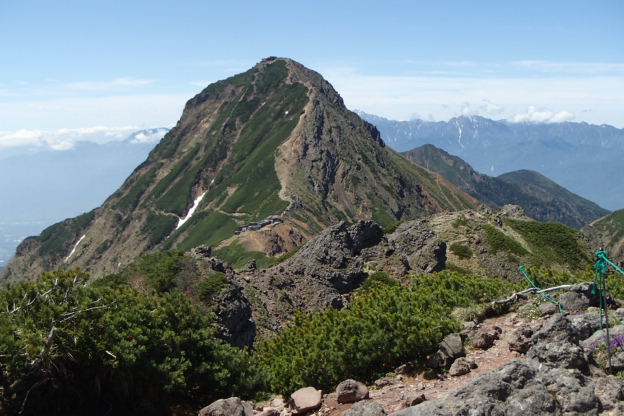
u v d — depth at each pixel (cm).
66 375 1478
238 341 3494
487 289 2083
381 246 5931
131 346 1561
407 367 1606
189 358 1816
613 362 1327
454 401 1087
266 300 4609
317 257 5366
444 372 1537
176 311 1939
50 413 1462
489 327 1778
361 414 1150
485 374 1160
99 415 1533
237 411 1429
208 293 3541
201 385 1803
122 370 1555
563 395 1084
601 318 1488
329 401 1467
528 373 1144
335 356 1653
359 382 1473
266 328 4097
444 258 6222
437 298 2030
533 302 1948
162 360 1702
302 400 1466
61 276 1717
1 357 1382
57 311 1523
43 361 1417
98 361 1533
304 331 2123
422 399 1323
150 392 1599
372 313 1811
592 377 1241
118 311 1709
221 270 3984
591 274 2466
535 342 1400
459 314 1911
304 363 1678
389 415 1109
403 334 1656
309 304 4772
